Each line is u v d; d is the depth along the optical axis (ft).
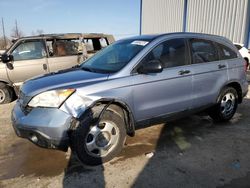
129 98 11.89
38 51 24.27
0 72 22.90
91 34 27.43
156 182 10.21
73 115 10.54
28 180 10.57
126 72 12.00
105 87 11.33
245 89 17.47
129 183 10.18
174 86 13.37
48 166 11.62
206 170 11.05
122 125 11.93
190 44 14.52
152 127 16.03
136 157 12.23
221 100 16.16
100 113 11.18
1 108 22.06
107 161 11.77
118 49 14.12
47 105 10.64
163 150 12.95
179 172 10.90
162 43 13.43
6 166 11.75
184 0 65.26
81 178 10.59
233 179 10.38
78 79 11.62
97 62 14.14
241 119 17.62
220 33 55.93
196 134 14.97
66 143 10.66
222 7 54.90
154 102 12.79
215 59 15.67
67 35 25.82
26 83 12.52
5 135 15.46
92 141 11.24
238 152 12.71
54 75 12.84
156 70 11.94
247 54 45.65
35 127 10.42
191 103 14.34
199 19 61.41
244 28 50.47
